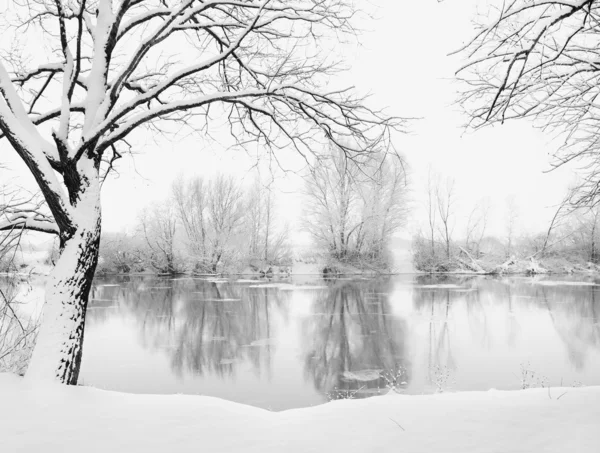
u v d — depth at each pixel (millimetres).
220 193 44500
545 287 29391
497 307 21078
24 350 7559
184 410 3889
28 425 3498
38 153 4645
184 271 44562
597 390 3971
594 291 26594
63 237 4910
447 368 11320
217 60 4730
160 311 20656
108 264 43719
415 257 46125
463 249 44844
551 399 3781
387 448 3047
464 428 3283
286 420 3707
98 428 3484
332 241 41688
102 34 5352
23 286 21453
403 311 20281
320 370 11359
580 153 5598
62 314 4680
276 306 22016
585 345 13539
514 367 11344
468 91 5281
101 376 10953
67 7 5816
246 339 14953
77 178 4992
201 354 13031
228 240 44906
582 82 5230
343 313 19875
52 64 5793
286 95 5262
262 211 46031
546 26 3506
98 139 5207
